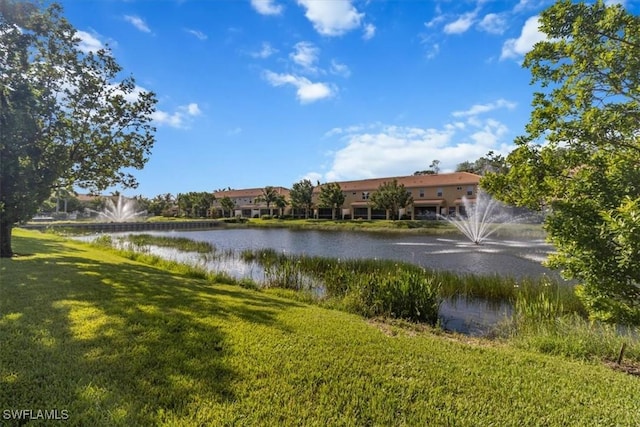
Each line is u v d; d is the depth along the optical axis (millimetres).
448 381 3684
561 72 4535
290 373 3594
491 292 9609
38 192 9766
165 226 47406
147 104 12711
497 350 4961
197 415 2783
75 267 8734
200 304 5953
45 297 5582
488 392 3498
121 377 3258
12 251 10812
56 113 10047
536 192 4461
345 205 56312
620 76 4043
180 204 77312
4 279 6707
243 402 3018
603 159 3973
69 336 4082
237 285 9547
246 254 17875
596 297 3688
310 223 52062
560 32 4375
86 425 2574
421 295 7422
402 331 5801
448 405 3201
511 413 3133
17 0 9750
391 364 4023
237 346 4164
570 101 4406
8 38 9266
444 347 4832
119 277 7859
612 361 5016
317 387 3375
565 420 3053
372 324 6141
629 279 3408
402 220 46875
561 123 4301
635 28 3902
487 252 20484
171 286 7434
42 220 45406
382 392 3340
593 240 3494
